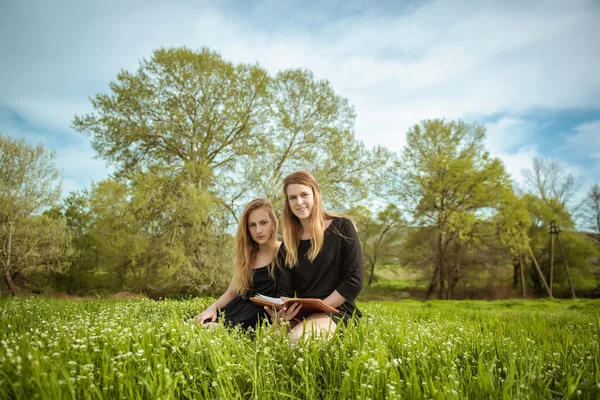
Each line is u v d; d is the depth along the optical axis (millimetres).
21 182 17531
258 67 24109
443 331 3211
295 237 3424
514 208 29906
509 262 31359
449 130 32000
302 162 24250
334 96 25281
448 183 31047
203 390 1684
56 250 18375
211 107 23172
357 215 24578
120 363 1635
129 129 21625
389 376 1695
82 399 1455
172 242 19594
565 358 2148
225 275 19453
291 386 1769
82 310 4023
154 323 2793
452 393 1532
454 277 32062
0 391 1396
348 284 3178
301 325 2748
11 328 2664
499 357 2195
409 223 32469
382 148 25203
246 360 1953
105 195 19781
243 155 23359
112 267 20656
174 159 23219
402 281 40125
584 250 34000
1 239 17375
